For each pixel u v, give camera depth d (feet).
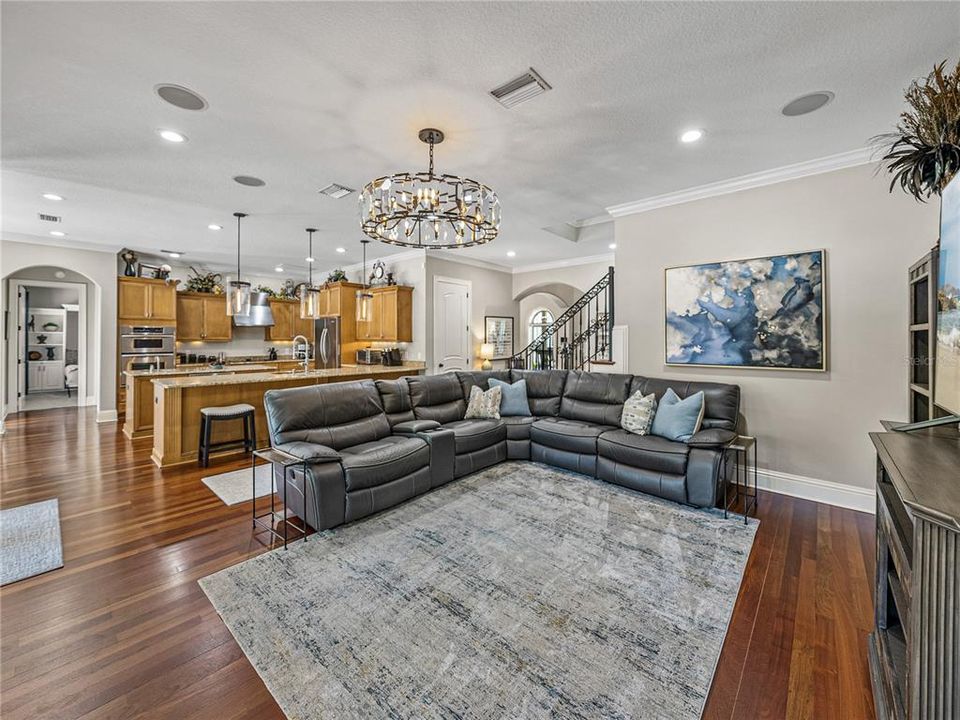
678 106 8.24
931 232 9.71
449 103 8.10
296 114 8.47
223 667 5.41
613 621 6.29
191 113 8.43
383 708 4.83
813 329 11.03
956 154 5.50
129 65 6.94
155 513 10.13
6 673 5.28
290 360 27.09
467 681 5.20
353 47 6.54
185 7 5.69
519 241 20.13
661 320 13.69
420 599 6.78
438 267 22.89
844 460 10.76
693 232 12.97
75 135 9.31
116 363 21.13
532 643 5.84
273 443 10.25
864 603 6.76
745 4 5.72
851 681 5.24
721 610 6.56
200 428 14.48
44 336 31.01
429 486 11.22
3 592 6.94
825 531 9.27
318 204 14.19
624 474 11.40
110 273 20.85
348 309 24.34
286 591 6.98
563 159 10.66
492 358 26.02
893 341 10.12
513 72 7.18
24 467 13.73
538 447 13.73
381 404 12.84
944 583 3.23
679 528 9.29
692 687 5.14
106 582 7.25
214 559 8.00
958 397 4.79
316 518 8.76
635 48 6.59
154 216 15.64
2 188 12.60
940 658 3.24
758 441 11.99
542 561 7.91
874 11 5.83
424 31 6.20
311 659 5.55
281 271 28.66
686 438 10.99
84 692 5.02
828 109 8.36
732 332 12.24
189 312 24.67
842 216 10.66
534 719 4.68
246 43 6.44
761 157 10.55
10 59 6.75
